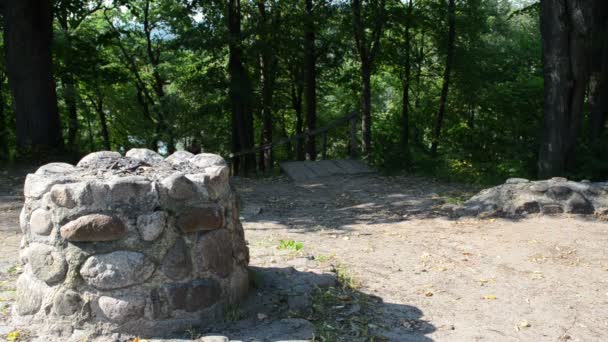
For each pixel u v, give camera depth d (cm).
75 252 364
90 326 365
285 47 1881
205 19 1861
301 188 1122
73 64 1875
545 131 1041
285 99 2659
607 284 521
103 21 2509
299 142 2108
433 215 816
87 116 2666
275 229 760
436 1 2062
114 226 359
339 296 459
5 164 1251
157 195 372
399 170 1249
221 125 2528
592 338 410
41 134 1362
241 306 421
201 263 388
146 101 2775
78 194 360
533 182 810
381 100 3145
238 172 2130
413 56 2277
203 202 391
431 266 576
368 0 1795
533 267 570
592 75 1269
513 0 2764
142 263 365
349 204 944
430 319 437
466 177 1135
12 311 402
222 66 2056
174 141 2361
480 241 666
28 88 1348
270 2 1875
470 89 2175
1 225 751
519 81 1884
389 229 744
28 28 1338
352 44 2012
